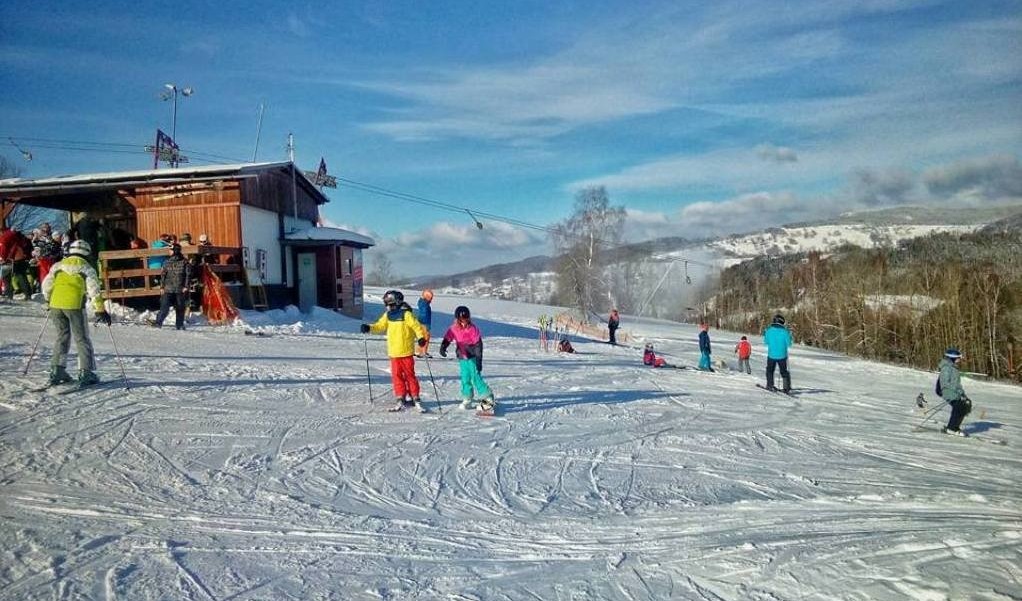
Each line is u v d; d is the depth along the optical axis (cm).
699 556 516
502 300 5819
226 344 1498
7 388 907
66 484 610
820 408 1373
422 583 452
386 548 512
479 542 533
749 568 494
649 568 491
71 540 494
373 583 449
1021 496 746
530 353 2069
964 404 1145
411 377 987
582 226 5550
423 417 964
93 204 2406
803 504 670
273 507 588
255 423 858
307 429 849
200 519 551
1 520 523
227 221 2203
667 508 640
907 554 525
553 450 841
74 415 820
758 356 3209
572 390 1329
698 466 814
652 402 1270
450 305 4762
